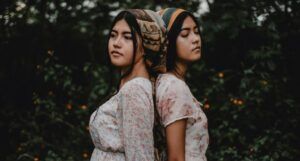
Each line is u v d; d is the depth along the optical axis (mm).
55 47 5098
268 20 4430
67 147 4461
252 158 3863
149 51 2100
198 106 2166
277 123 4148
